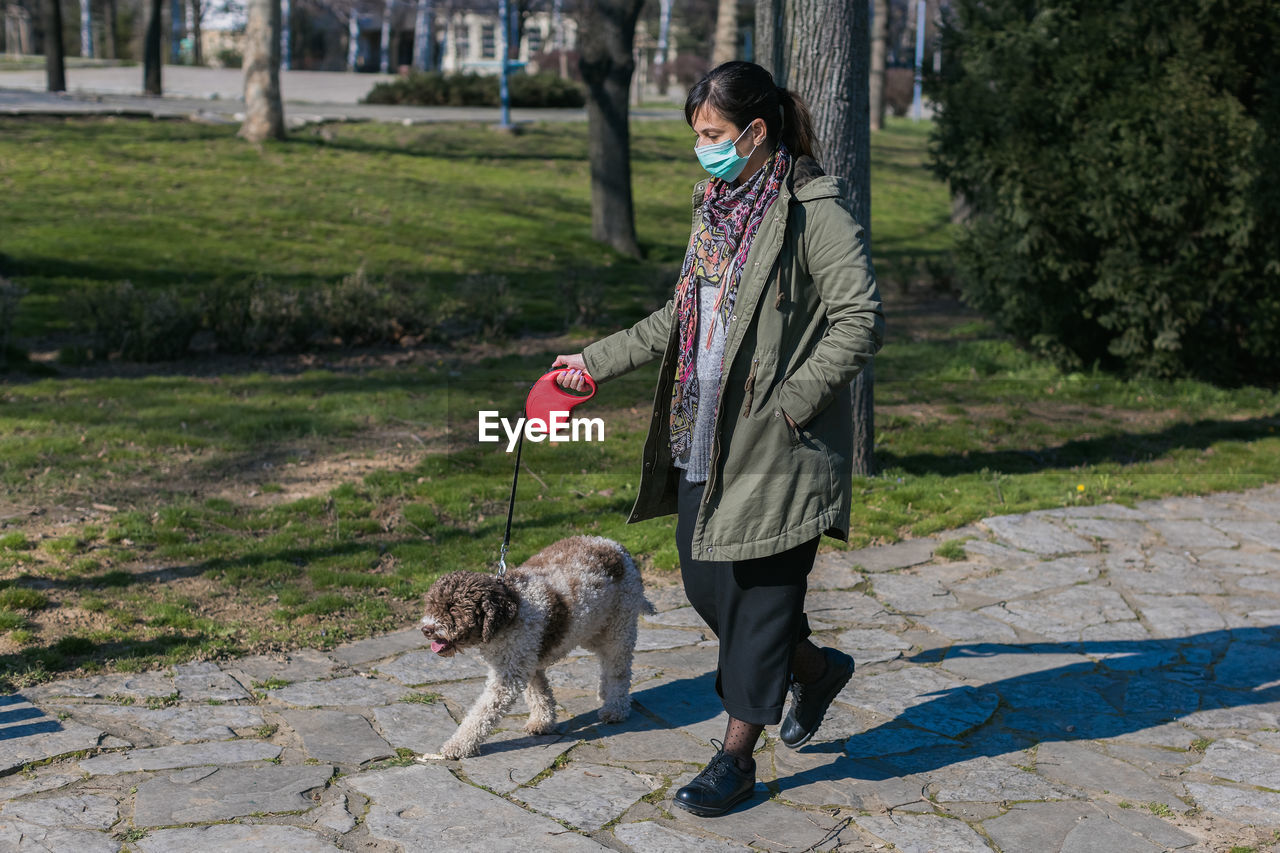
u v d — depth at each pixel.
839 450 3.28
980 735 4.12
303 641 4.86
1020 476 8.27
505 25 30.33
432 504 6.99
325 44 60.84
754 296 3.17
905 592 5.80
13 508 6.46
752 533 3.21
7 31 66.31
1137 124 10.84
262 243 17.23
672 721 4.18
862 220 7.35
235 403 9.49
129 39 63.28
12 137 22.58
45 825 3.24
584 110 37.38
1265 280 11.21
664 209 23.55
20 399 9.29
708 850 3.25
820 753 3.95
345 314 12.72
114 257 15.56
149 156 22.36
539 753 3.88
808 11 7.03
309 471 7.64
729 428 3.24
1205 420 10.45
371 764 3.75
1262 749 4.03
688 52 58.03
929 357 13.00
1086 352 12.44
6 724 3.91
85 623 4.90
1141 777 3.79
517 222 20.55
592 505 7.06
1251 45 11.12
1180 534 6.96
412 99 36.03
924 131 41.59
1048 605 5.65
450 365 11.80
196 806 3.39
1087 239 11.48
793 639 3.37
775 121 3.21
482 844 3.24
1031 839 3.36
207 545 5.99
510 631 3.63
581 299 14.41
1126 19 10.93
